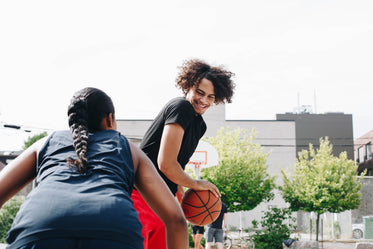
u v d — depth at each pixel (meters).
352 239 20.61
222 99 3.01
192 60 2.97
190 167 15.98
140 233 1.43
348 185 17.95
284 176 18.80
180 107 2.56
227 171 17.17
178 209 1.67
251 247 14.91
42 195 1.40
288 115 54.59
